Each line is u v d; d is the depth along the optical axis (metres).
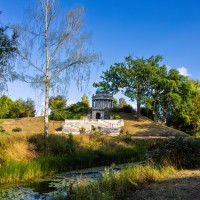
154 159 15.08
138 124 68.81
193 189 9.34
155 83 71.06
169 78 73.19
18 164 16.50
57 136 25.22
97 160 22.45
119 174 11.47
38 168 17.08
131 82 71.31
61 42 24.89
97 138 31.19
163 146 15.40
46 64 24.59
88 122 64.25
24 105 87.62
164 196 8.88
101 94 81.00
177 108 72.19
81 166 20.52
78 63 24.91
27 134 24.53
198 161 14.42
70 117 74.31
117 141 34.06
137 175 11.50
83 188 9.75
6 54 17.75
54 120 75.44
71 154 22.28
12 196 11.88
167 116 80.44
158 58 72.38
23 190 13.06
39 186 14.05
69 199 9.85
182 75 72.88
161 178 11.70
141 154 26.78
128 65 71.94
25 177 16.02
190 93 73.12
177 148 14.80
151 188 10.10
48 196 11.60
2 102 34.47
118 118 72.62
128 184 10.45
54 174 17.59
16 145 21.23
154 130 63.72
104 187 9.88
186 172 12.55
